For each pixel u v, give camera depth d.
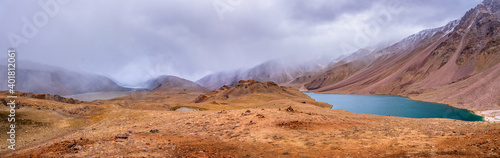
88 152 12.30
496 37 192.38
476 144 12.01
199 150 14.71
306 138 18.86
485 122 24.31
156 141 16.28
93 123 41.88
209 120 27.56
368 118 33.75
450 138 15.79
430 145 14.05
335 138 18.73
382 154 12.88
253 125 23.72
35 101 46.22
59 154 11.92
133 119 41.06
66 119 42.12
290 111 33.22
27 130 33.69
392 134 19.69
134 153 12.62
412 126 25.59
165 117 38.12
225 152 14.72
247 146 16.56
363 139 18.00
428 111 113.69
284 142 17.70
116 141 14.68
